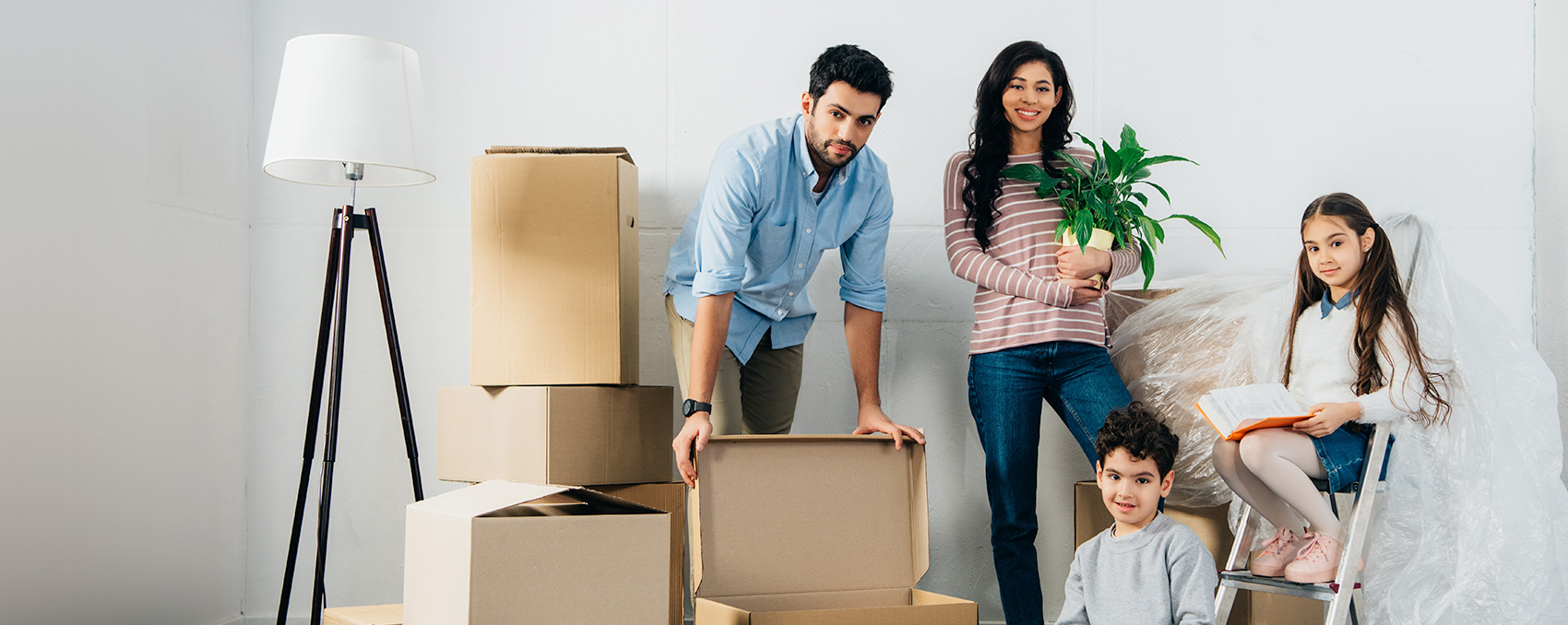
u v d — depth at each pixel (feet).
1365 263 6.07
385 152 6.08
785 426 7.06
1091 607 5.11
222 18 7.52
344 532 7.82
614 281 6.45
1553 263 7.79
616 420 6.39
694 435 5.59
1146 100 8.08
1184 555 4.86
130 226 6.30
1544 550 5.80
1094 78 8.09
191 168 7.05
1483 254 8.01
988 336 6.49
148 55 6.49
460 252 7.97
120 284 6.18
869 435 6.02
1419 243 6.15
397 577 7.82
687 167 8.03
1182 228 8.02
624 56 8.05
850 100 5.52
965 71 8.07
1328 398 6.02
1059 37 8.09
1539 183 7.95
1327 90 8.09
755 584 5.57
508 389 6.31
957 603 5.13
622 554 4.38
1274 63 8.10
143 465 6.42
